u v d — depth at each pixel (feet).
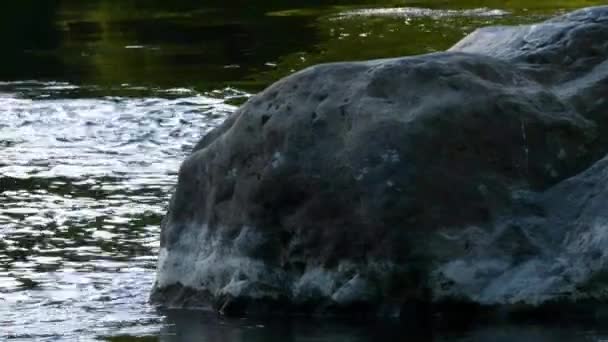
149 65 197.47
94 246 99.35
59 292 86.69
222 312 81.15
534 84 84.38
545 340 71.51
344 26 231.91
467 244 77.46
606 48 87.51
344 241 78.64
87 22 250.37
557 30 88.84
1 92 176.65
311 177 79.92
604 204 78.23
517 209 78.79
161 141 144.46
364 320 77.71
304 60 198.80
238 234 81.92
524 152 80.48
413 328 75.36
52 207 112.98
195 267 83.56
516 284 76.48
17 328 77.82
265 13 253.65
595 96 84.33
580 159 81.71
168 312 81.61
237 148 83.20
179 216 85.66
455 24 230.07
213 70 191.01
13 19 257.34
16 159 135.03
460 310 77.15
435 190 78.13
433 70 81.66
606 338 71.46
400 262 77.51
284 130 81.46
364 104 80.69
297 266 80.18
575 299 75.92
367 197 78.28
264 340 73.87
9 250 98.37
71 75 190.70
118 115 157.99
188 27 238.89
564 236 77.77
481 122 80.12
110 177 125.80
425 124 79.36
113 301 84.74
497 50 89.71
